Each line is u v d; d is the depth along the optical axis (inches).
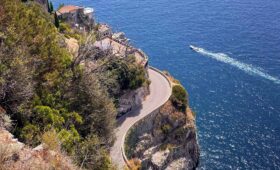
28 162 857.5
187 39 5595.5
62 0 7150.6
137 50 3408.0
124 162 2290.8
